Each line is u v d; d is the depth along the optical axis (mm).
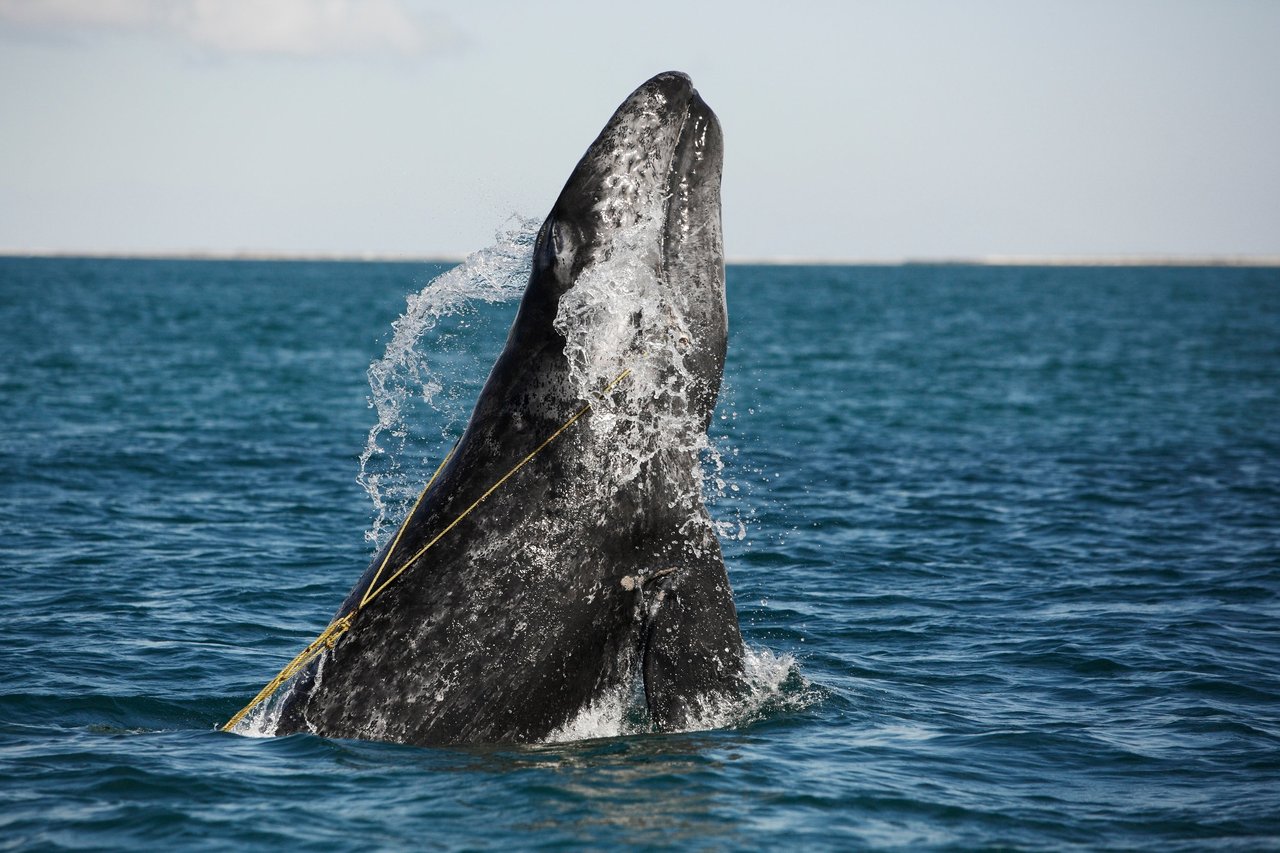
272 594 39938
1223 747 26016
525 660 24031
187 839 20219
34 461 65000
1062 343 183500
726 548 47562
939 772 24109
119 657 32406
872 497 58781
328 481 61375
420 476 63219
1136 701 29406
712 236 25688
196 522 51219
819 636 35562
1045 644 34531
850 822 21359
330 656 25000
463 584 24141
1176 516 54781
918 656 33469
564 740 24422
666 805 21594
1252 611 38531
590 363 24703
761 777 23109
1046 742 26172
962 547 48219
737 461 69312
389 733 24109
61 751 24406
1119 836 21172
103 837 20375
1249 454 74562
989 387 116875
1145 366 142875
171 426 80750
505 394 25109
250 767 23188
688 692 24203
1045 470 67812
